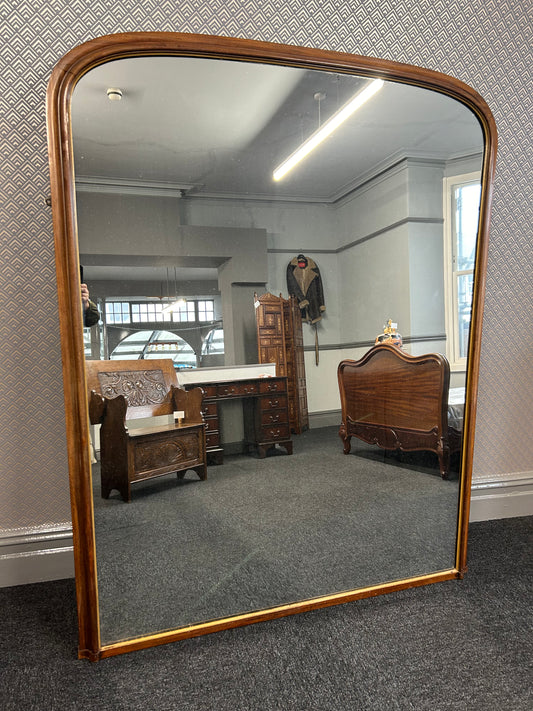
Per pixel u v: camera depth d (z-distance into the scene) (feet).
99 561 4.57
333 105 5.22
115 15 5.16
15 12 5.03
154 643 4.57
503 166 6.77
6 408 5.69
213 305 5.07
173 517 4.88
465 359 5.72
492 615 4.86
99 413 4.59
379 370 5.57
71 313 4.31
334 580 5.33
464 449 5.68
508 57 6.51
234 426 5.19
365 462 5.57
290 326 5.38
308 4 5.61
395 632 4.62
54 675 4.18
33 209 5.47
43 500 5.91
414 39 6.05
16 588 5.76
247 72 4.91
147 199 4.78
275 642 4.54
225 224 5.08
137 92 4.62
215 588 4.94
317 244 5.40
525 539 6.67
